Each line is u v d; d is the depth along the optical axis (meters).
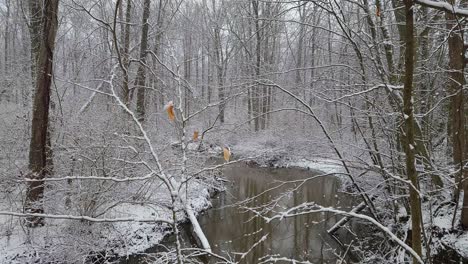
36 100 7.15
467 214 5.87
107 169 6.81
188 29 14.57
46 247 6.57
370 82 6.04
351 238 8.83
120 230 7.89
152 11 10.96
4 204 7.08
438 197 6.88
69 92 10.27
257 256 7.98
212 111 6.94
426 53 6.79
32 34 9.20
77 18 11.80
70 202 6.93
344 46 6.94
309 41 7.60
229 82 6.41
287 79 7.23
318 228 9.62
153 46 9.90
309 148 7.19
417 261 3.11
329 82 6.67
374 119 6.48
